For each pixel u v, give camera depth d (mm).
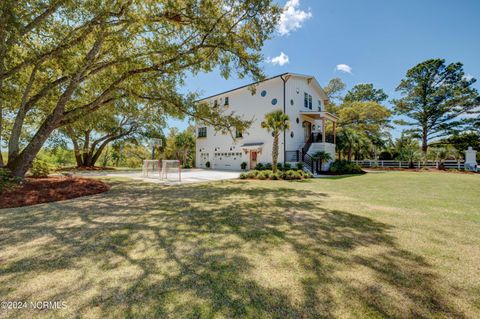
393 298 1868
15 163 7531
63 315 1650
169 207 5238
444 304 1798
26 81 8820
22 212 4773
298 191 7684
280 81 18031
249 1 7355
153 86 8836
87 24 6895
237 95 20750
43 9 6438
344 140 21672
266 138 18688
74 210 4953
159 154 30828
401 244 3027
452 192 7445
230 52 8617
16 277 2182
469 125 23203
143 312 1685
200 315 1655
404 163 24219
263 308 1734
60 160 24781
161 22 7480
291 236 3324
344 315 1663
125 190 7961
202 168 23453
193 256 2652
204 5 7133
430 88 24672
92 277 2180
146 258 2598
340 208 5145
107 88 8703
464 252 2779
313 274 2242
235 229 3646
